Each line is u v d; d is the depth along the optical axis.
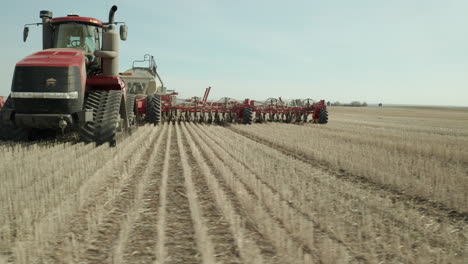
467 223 4.11
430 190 5.23
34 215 3.79
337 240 3.50
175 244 3.40
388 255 3.19
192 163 7.34
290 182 5.69
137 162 7.12
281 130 14.71
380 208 4.47
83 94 7.86
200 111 18.70
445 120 31.16
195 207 4.38
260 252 3.21
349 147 9.61
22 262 2.91
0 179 4.89
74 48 8.86
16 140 8.27
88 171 5.68
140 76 17.55
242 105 18.31
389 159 7.75
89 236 3.48
